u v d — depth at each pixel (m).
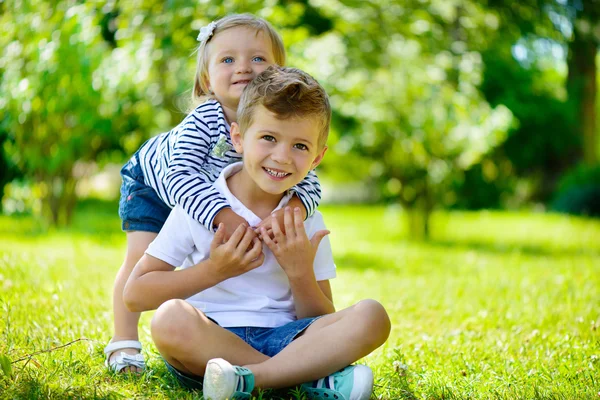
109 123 7.58
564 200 16.38
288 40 6.69
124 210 2.98
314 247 2.51
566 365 2.93
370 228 14.46
